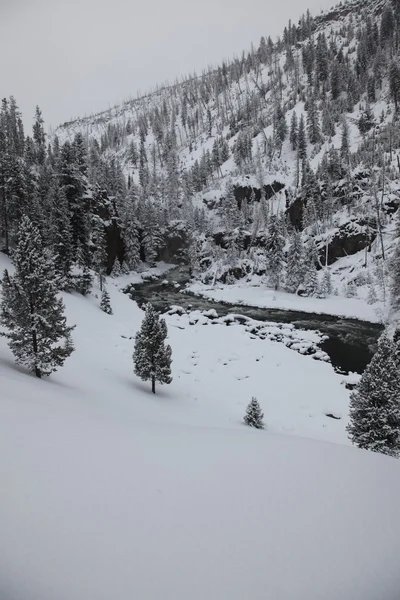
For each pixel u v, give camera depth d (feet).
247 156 428.15
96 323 151.33
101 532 16.47
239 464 24.49
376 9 600.80
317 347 146.10
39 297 69.62
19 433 26.40
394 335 138.31
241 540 16.56
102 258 231.50
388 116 379.14
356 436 60.49
